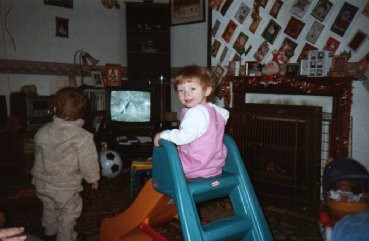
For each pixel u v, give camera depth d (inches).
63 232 86.6
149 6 186.2
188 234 59.8
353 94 123.3
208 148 68.2
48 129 86.8
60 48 181.6
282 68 138.9
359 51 121.4
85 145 86.0
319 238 101.5
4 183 142.9
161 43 195.0
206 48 175.0
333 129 122.7
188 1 179.9
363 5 120.0
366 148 123.1
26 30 169.2
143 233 90.0
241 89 146.8
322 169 129.0
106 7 195.8
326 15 128.6
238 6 155.8
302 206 124.0
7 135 144.8
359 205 91.9
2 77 162.9
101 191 140.3
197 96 70.2
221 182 69.4
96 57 195.5
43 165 85.0
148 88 165.0
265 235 68.4
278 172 128.4
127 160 168.7
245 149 136.0
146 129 172.1
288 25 139.0
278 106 133.5
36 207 120.2
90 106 174.9
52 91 180.4
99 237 95.9
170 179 65.4
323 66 123.1
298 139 122.6
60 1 179.3
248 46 152.7
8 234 50.9
